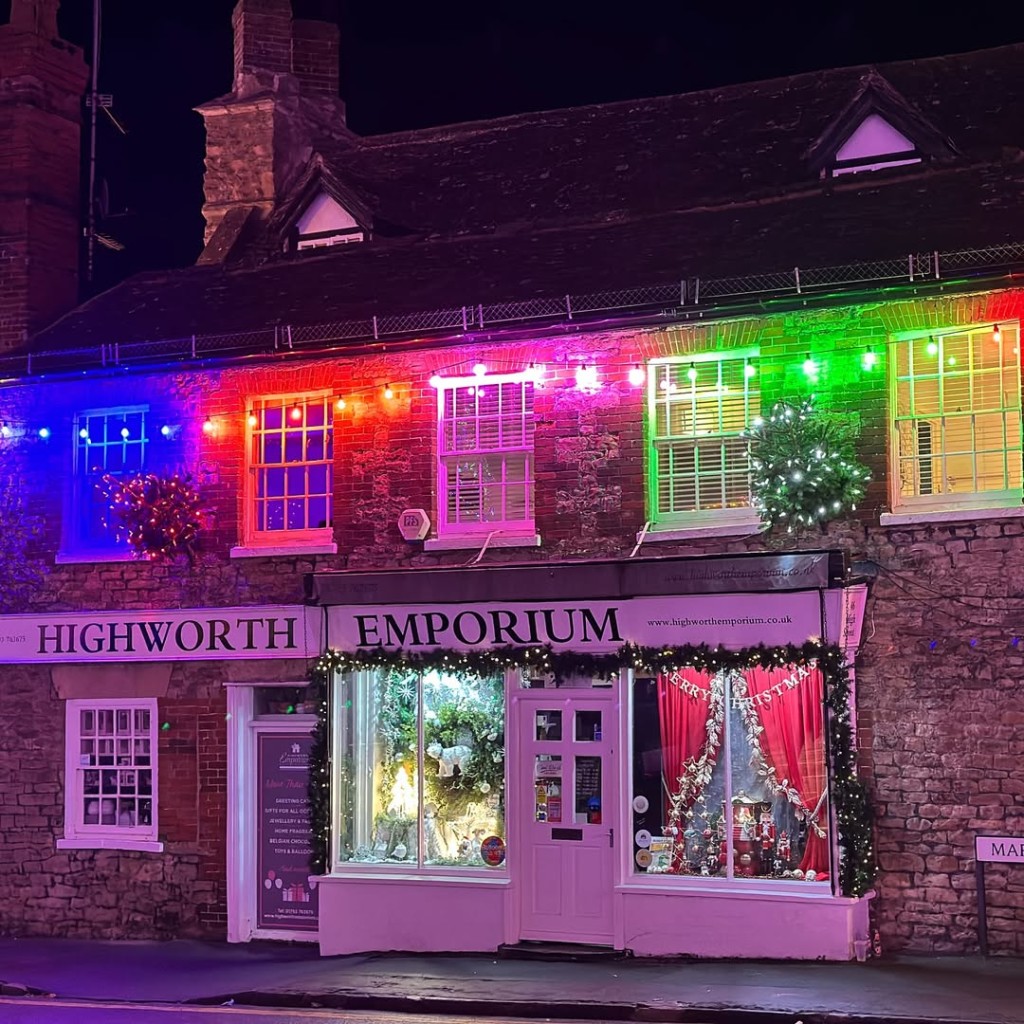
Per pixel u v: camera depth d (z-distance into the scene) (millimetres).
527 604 14125
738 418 14031
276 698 15984
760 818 13453
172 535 15672
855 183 14984
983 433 13070
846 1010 10664
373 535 15133
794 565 13031
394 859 14789
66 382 16562
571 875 14070
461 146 18141
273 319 15906
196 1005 12312
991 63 15969
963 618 12805
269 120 18719
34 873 16281
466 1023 11172
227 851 15570
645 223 15602
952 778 12758
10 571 16703
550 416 14516
